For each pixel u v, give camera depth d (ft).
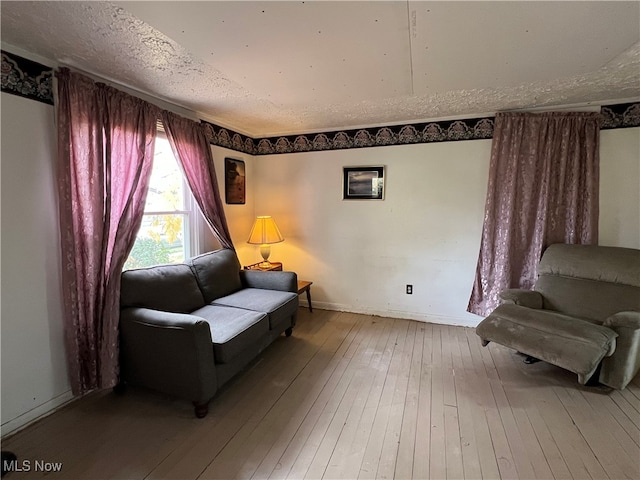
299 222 13.00
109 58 6.31
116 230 7.18
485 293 10.36
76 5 4.59
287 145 12.88
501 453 5.46
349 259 12.43
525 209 9.75
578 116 9.16
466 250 10.87
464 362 8.57
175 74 7.10
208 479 4.94
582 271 8.68
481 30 5.33
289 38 5.57
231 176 11.90
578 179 9.25
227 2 4.53
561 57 6.37
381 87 7.98
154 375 6.61
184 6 4.62
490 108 9.78
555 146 9.38
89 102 6.59
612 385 7.00
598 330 6.84
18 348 5.96
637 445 5.62
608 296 8.18
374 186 11.77
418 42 5.73
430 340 9.96
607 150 9.18
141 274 7.52
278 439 5.80
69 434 5.87
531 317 7.68
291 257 13.25
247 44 5.78
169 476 4.99
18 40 5.58
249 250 13.29
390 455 5.42
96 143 6.72
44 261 6.30
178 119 8.87
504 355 8.95
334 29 5.28
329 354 9.06
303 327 11.03
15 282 5.89
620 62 6.61
